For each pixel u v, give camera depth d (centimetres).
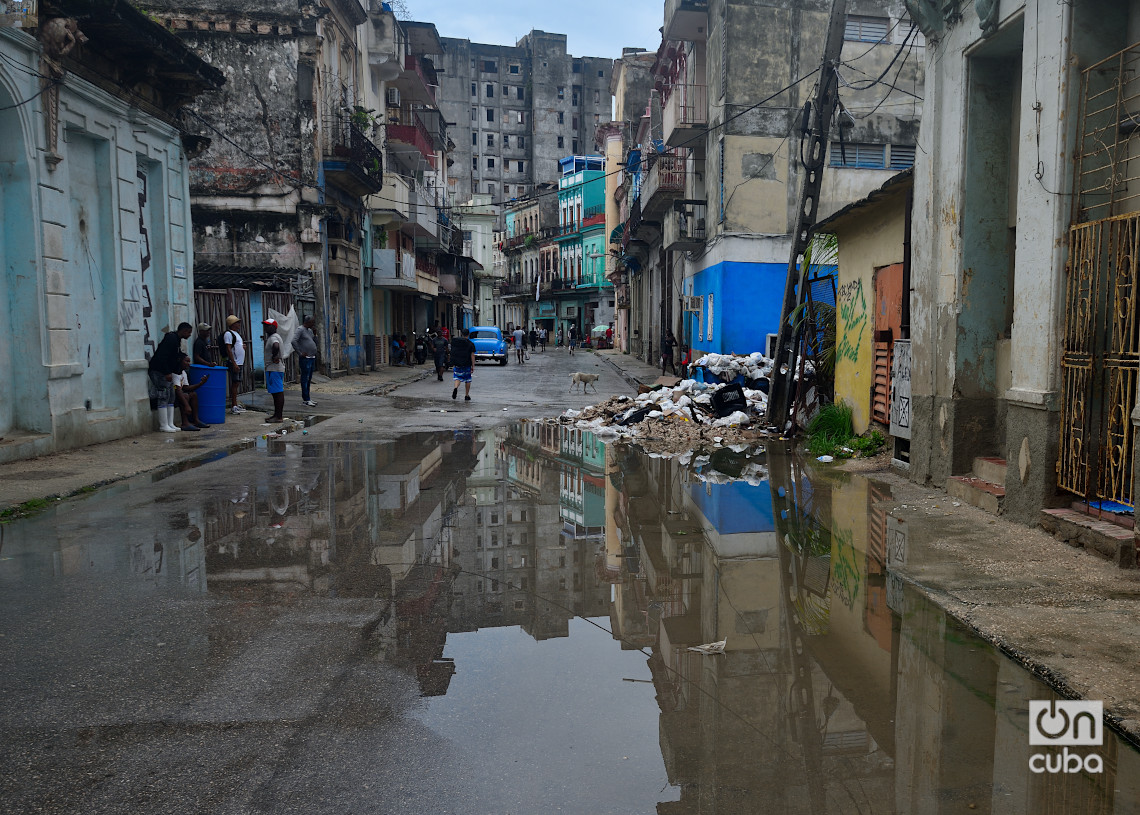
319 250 2403
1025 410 673
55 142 1027
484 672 397
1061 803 286
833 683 386
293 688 374
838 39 1282
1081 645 415
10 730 332
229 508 761
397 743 325
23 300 1006
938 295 844
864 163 2141
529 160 9194
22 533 661
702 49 2512
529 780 299
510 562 591
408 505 785
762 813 279
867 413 1184
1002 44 757
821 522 715
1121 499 593
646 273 4191
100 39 1135
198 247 2361
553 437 1343
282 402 1477
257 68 2342
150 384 1304
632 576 558
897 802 286
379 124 3119
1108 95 632
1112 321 598
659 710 358
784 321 1384
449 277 4741
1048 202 650
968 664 406
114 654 411
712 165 2266
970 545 622
